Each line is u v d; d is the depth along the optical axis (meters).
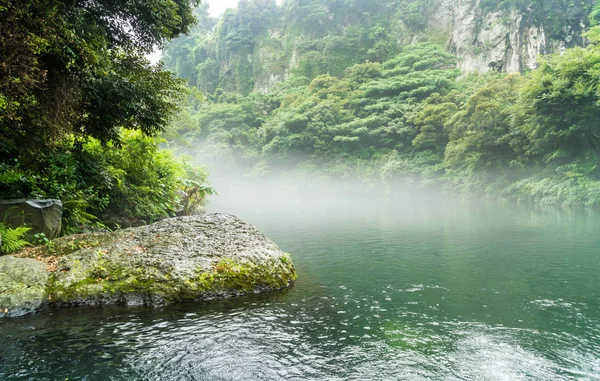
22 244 4.69
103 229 7.28
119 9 6.96
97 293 4.12
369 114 54.25
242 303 4.34
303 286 5.18
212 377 2.64
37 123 6.29
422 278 5.64
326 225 13.38
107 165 8.58
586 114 21.75
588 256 7.11
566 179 22.81
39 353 2.93
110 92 6.83
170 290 4.31
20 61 4.81
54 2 5.34
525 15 58.66
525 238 9.52
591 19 38.47
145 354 2.97
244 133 63.09
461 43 67.06
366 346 3.18
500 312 4.08
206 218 6.03
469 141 31.25
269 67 98.44
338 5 94.12
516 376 2.68
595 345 3.21
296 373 2.71
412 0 86.62
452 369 2.79
